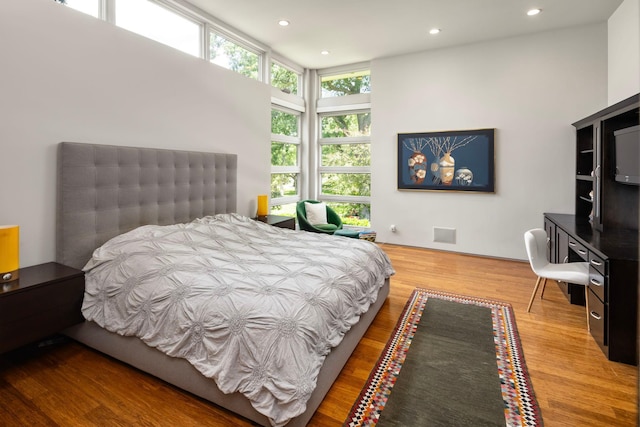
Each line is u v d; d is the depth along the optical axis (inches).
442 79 196.9
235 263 91.8
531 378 82.1
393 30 170.4
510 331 105.7
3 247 80.6
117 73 111.9
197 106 142.2
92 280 91.7
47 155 95.9
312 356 66.9
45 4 93.6
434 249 206.8
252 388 63.0
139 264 88.7
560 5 144.2
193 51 151.0
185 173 134.2
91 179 102.4
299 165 245.4
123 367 85.0
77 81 101.4
